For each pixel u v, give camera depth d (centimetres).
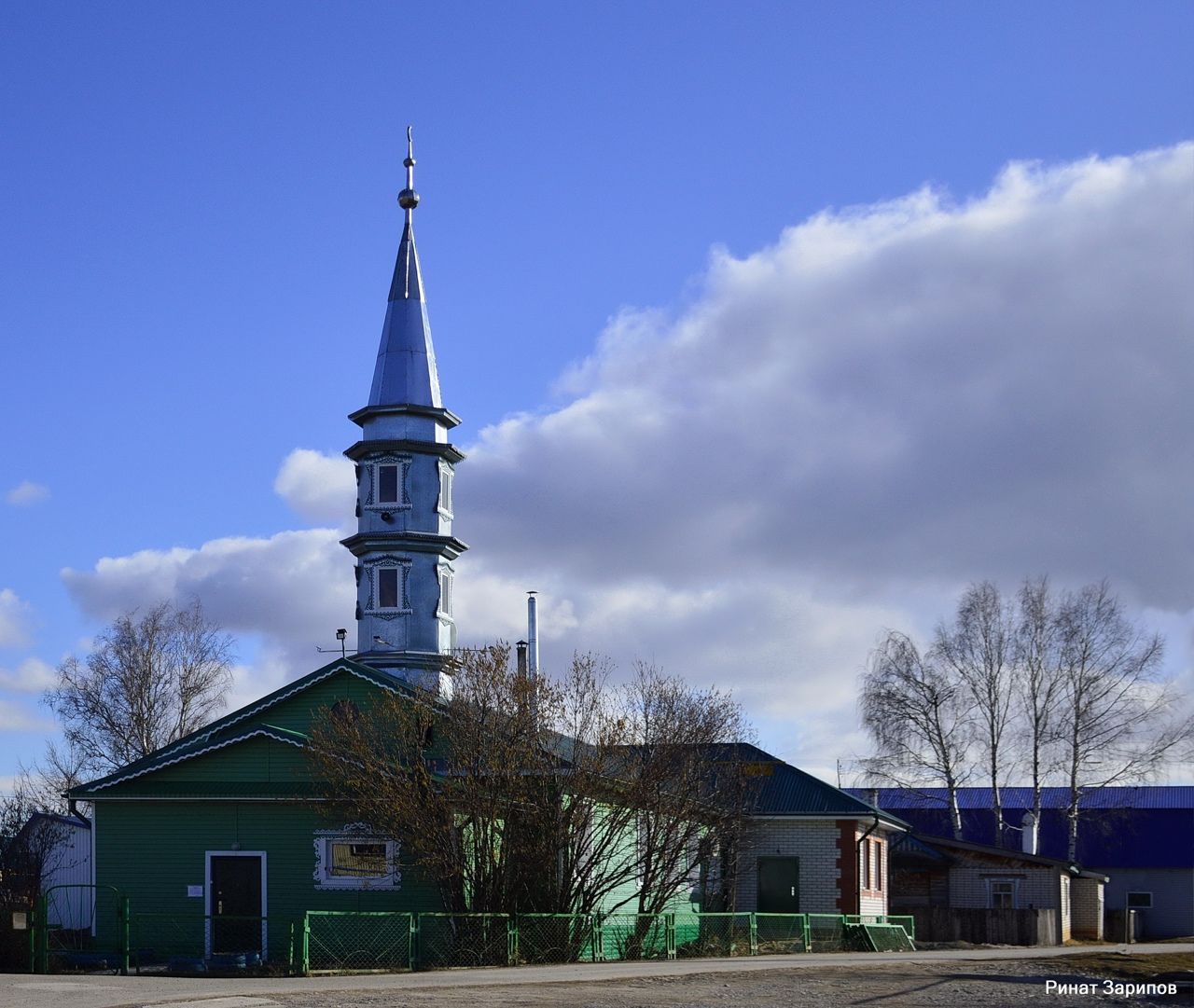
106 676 6419
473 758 3309
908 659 6475
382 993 2389
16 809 3778
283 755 3666
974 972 3000
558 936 3228
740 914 3816
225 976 2953
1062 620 6344
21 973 3014
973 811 7775
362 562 4766
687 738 3653
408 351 4900
